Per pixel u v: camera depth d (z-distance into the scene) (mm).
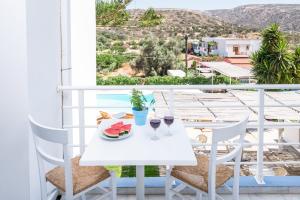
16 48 2342
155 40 12641
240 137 2172
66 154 2006
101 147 2109
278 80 11242
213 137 1983
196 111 6852
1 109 2383
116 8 12391
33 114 2492
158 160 1913
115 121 2627
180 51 12805
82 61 4176
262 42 11367
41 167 2201
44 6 2705
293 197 2883
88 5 4285
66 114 3258
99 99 10719
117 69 12672
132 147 2105
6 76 2357
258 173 3006
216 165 2207
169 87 2818
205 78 12617
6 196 2461
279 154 6391
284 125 2939
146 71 12633
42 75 2662
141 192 2395
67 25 3230
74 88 2918
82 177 2262
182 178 2246
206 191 2135
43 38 2686
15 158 2430
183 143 2168
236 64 13141
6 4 2311
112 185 2334
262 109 2914
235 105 2906
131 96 2564
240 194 2939
